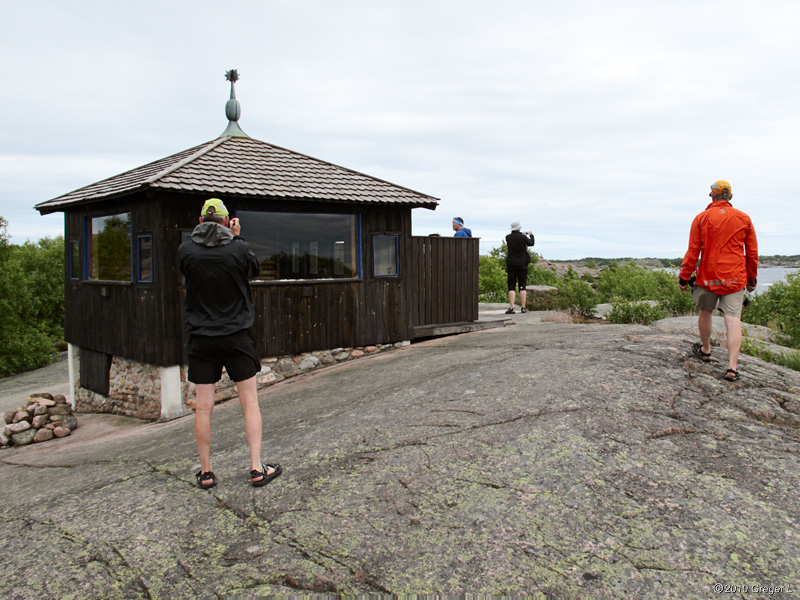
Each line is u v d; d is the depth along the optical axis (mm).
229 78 10547
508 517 3088
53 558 3084
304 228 8938
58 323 26203
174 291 7855
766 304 12562
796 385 5477
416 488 3514
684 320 10703
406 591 2562
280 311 8688
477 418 4586
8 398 14117
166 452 5113
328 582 2668
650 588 2482
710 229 5406
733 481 3393
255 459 3770
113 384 9281
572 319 12023
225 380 8352
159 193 7609
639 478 3441
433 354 8391
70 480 4727
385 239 9766
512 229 12898
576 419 4309
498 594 2498
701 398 4824
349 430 4719
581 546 2799
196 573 2840
